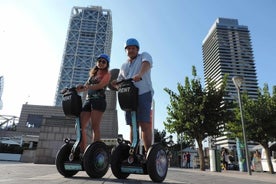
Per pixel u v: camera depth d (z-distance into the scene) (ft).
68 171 9.99
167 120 59.82
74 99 10.21
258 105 50.34
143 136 10.28
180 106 56.85
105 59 11.79
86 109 11.27
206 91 57.36
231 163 76.64
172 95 59.31
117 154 9.67
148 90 10.53
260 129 48.11
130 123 10.67
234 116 54.29
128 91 9.32
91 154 9.25
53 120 36.37
